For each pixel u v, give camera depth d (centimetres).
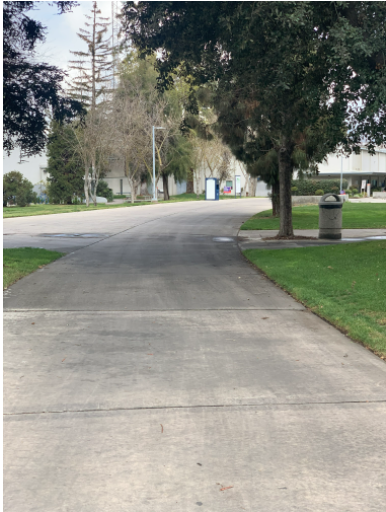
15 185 4672
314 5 955
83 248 1520
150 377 490
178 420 400
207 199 5578
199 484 315
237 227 2241
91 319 703
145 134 5062
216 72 1238
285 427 388
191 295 862
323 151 1633
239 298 841
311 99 1103
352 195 5719
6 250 1361
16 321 686
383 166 6688
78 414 409
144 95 5078
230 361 537
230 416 407
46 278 1010
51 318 705
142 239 1777
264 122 1614
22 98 1223
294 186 5016
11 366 517
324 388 463
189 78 1432
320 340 613
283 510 291
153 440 368
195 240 1738
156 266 1177
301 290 857
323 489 311
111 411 415
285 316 726
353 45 927
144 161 5088
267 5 920
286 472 328
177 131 5197
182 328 663
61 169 5159
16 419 399
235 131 1855
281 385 470
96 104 4519
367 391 456
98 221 2623
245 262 1241
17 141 1315
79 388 462
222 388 463
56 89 1270
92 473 325
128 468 331
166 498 301
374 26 962
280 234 1747
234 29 1023
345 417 405
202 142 6406
